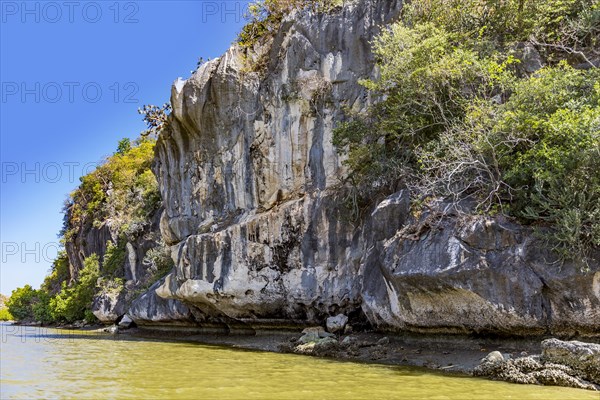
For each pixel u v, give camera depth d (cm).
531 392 887
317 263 1916
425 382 1007
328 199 1933
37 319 5525
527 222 1194
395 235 1434
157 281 3134
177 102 2439
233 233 2142
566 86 1276
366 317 1745
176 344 2184
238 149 2262
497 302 1163
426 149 1502
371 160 1761
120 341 2414
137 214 4244
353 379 1059
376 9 2000
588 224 1084
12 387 1004
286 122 2112
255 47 2386
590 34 1581
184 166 2550
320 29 2106
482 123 1352
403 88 1559
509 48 1597
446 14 1714
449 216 1310
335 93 2017
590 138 1073
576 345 959
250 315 2150
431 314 1342
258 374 1157
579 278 1059
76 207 5694
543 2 1627
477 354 1232
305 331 1883
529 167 1195
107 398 877
